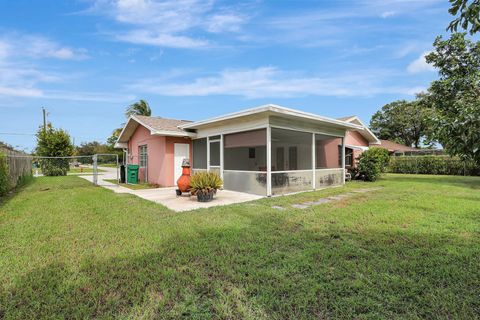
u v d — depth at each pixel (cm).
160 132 1027
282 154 916
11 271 277
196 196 780
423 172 1822
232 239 374
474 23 184
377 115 3616
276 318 202
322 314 207
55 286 249
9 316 204
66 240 375
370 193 852
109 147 3231
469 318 199
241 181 889
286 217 507
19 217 511
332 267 285
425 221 471
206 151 1081
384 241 367
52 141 1725
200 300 228
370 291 236
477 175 1593
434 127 204
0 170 758
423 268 279
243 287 246
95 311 213
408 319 199
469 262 293
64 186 1076
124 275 269
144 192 915
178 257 312
